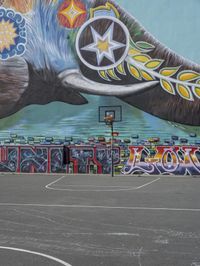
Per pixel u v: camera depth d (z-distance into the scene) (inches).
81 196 623.2
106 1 1154.0
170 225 382.6
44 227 373.7
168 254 278.7
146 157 1118.4
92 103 1151.0
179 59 1122.0
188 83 1114.1
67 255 276.8
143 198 596.4
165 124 1117.7
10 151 1189.7
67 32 1169.4
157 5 1136.8
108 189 733.9
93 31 1155.9
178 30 1127.0
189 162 1097.4
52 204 531.8
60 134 1160.8
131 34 1140.5
